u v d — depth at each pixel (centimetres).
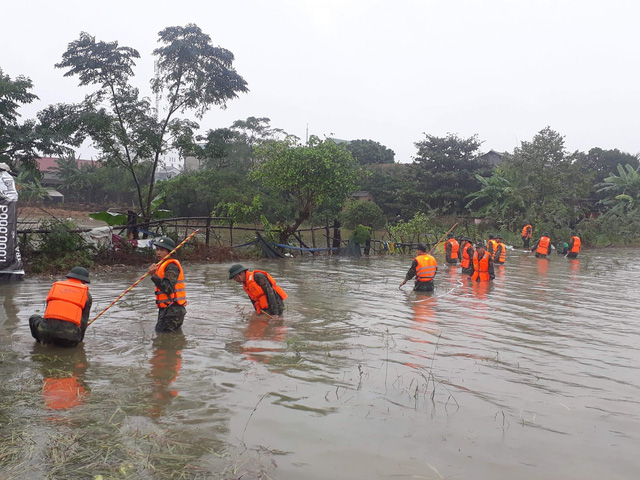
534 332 763
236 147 4841
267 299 813
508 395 488
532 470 345
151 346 637
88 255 1425
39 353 598
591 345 691
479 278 1356
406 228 2573
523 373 559
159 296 707
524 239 2664
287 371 545
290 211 3681
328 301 988
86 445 365
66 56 1795
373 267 1672
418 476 334
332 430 400
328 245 2259
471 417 432
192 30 1877
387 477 332
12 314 811
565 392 501
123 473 328
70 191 6644
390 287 1200
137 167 2028
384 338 700
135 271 1383
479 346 670
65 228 1424
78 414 421
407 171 4281
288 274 1443
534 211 3191
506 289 1214
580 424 423
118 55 1777
